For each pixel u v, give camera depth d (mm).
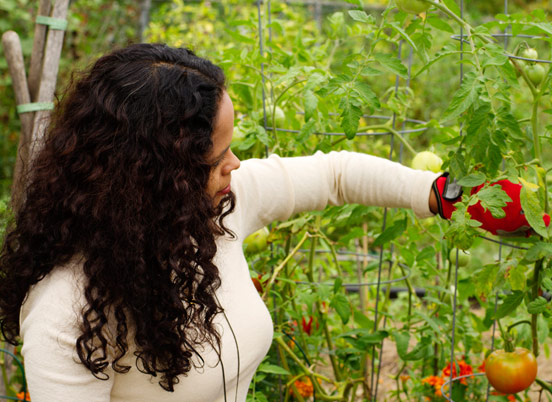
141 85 1037
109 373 1114
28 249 1085
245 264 1310
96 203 1047
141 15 5047
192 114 1045
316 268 3059
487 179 1344
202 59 1102
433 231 2088
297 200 1404
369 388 2070
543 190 1379
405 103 1941
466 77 1333
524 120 1610
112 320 1094
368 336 1968
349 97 1423
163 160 1048
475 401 2217
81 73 1110
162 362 1108
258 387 2203
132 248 1056
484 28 1399
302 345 2141
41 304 1068
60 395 1044
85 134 1052
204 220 1127
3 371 2135
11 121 4602
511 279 1521
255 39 2143
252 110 2115
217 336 1156
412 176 1396
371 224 2945
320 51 2217
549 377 2656
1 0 4512
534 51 1618
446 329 2018
